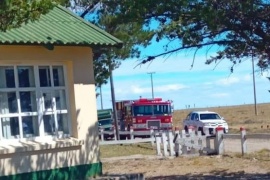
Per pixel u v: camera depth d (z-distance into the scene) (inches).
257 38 438.9
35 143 476.7
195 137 926.4
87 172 510.0
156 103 1535.4
